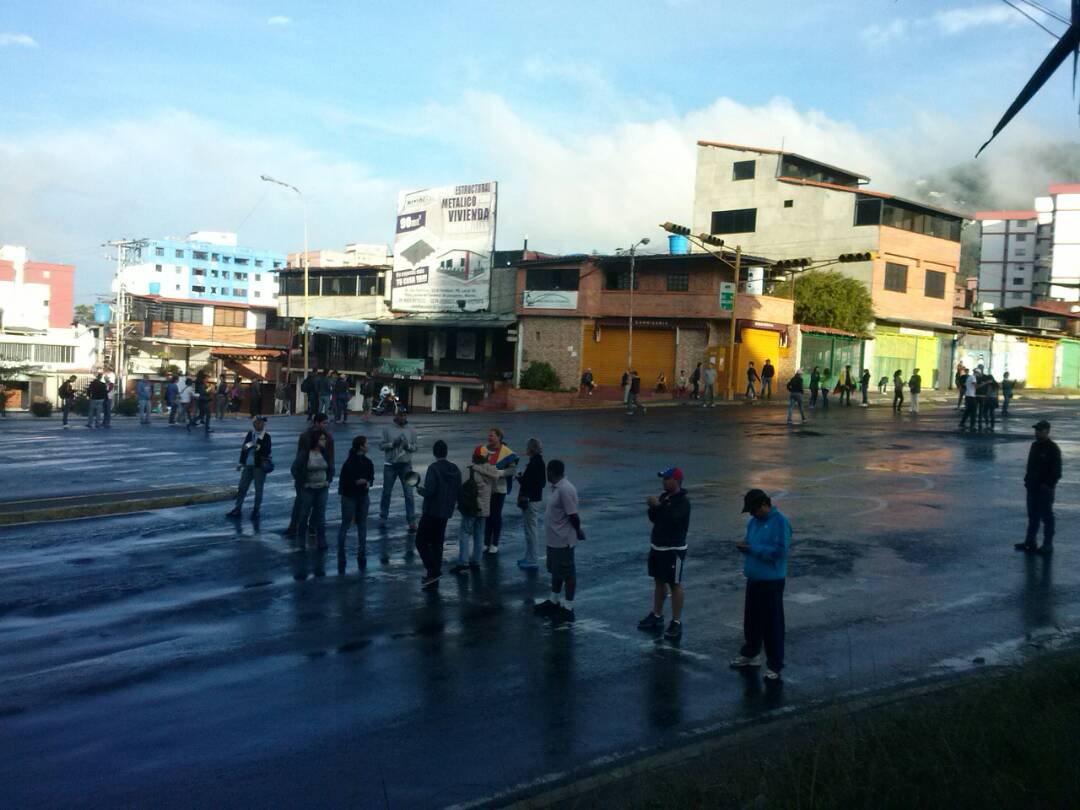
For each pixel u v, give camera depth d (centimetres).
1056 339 6731
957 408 4169
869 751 574
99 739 661
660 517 933
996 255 12988
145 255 11988
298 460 1332
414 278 5791
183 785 587
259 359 7000
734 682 800
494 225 5431
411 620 980
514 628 955
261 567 1213
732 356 4306
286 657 853
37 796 570
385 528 1482
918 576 1179
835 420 3381
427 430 2897
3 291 9881
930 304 5491
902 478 2020
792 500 1734
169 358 6856
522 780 598
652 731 686
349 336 6191
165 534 1412
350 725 691
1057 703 655
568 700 751
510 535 1437
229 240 13150
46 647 877
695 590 1109
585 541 1376
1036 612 1021
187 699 743
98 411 3017
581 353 4831
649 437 2759
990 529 1486
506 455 1294
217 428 3019
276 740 661
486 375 5322
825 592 1098
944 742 570
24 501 1589
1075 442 2759
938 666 838
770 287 4956
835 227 5209
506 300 5397
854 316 4962
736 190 5522
